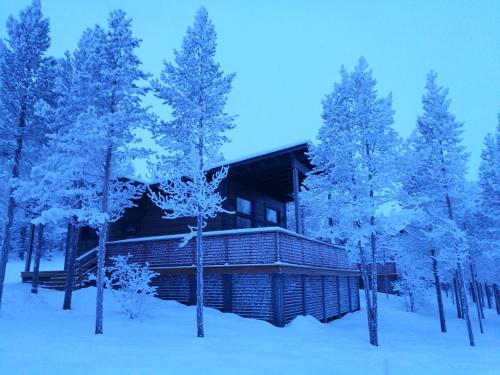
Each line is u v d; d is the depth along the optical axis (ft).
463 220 80.84
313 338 41.83
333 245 72.69
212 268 52.01
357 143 51.03
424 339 55.01
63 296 55.98
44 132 54.49
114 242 62.54
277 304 47.44
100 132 38.09
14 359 24.06
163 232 71.87
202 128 42.14
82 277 61.46
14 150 53.83
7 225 50.16
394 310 93.86
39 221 36.47
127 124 41.45
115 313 47.75
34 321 42.04
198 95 43.73
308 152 59.88
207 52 44.37
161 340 33.88
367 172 48.65
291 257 52.44
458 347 48.11
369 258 58.49
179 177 42.50
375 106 51.70
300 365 25.64
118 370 22.03
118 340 32.76
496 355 39.68
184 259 55.52
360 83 53.16
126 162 47.34
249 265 49.34
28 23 55.57
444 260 63.57
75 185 50.21
